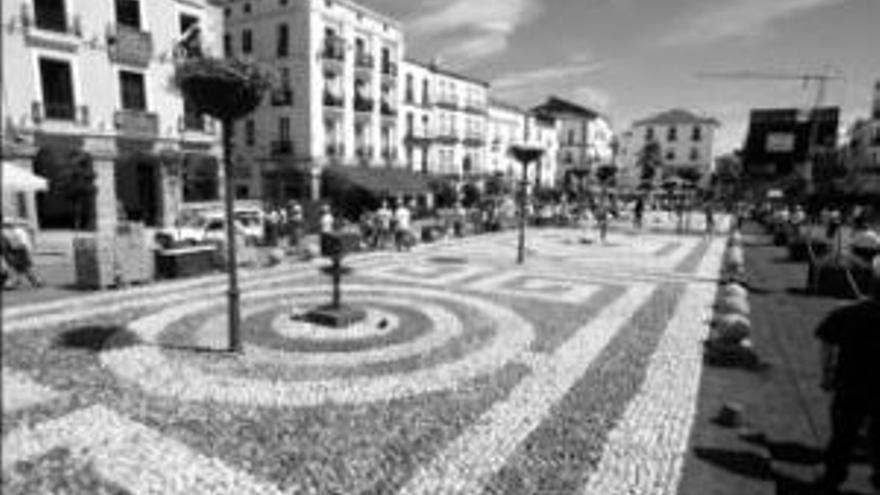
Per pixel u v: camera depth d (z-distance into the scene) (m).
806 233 19.19
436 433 5.45
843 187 41.44
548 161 63.53
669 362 7.72
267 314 9.77
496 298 11.59
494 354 7.89
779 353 8.23
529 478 4.69
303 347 7.98
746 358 7.57
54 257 16.42
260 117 32.47
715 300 11.81
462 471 4.78
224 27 32.84
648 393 6.57
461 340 8.52
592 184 62.69
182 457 4.85
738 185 60.94
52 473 4.37
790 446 5.39
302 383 6.62
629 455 5.09
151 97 22.75
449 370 7.21
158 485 4.40
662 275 15.05
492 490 4.50
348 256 17.05
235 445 5.09
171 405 5.89
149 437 5.18
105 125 21.08
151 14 22.47
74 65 19.91
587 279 14.14
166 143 23.36
